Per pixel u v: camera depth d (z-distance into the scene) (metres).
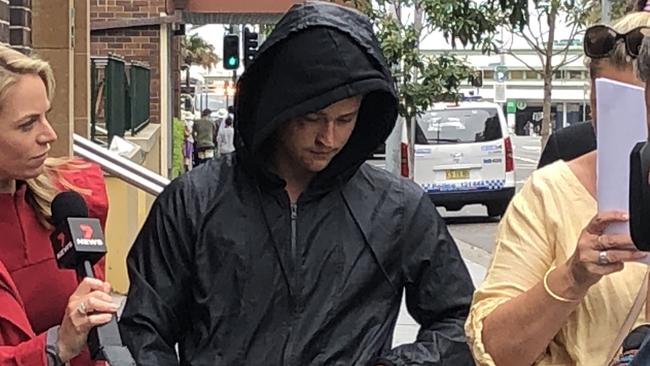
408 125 13.97
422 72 11.70
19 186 2.77
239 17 17.44
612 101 2.14
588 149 4.09
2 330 2.55
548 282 2.35
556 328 2.39
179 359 2.79
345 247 2.76
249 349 2.69
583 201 2.55
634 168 1.67
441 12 11.15
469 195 17.89
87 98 8.49
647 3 2.42
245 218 2.74
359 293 2.76
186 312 2.79
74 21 7.96
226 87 40.16
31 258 2.76
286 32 2.66
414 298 2.88
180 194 2.78
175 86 20.88
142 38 16.66
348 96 2.62
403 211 2.84
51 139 2.71
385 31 11.34
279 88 2.65
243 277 2.71
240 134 2.74
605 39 2.32
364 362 2.73
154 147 14.79
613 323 2.47
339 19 2.68
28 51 5.71
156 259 2.76
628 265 2.49
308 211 2.77
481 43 11.89
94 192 2.94
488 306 2.54
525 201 2.62
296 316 2.71
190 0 16.64
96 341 2.40
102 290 2.46
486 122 17.95
